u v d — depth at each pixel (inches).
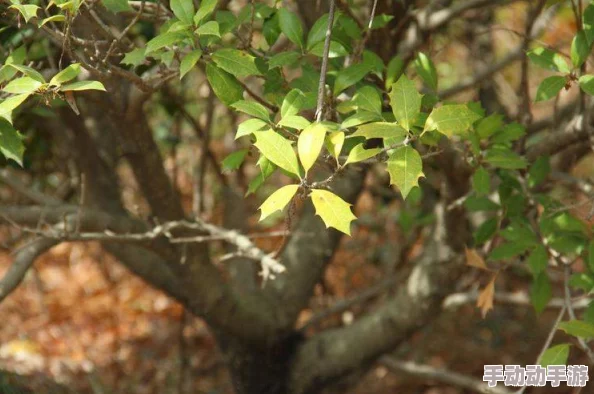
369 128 88.9
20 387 214.2
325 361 200.4
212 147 275.0
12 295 371.6
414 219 227.0
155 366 315.6
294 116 91.6
